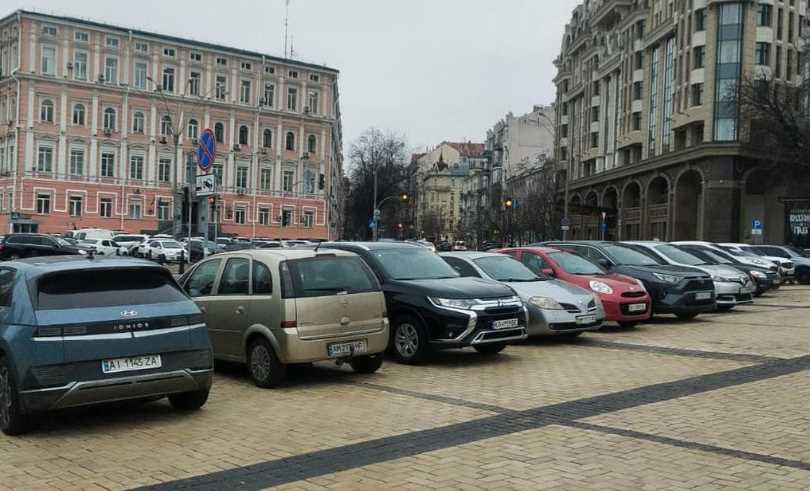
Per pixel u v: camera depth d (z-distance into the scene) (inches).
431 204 6368.1
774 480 212.5
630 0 2559.1
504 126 4458.7
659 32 2225.6
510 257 558.6
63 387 260.5
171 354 282.8
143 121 2864.2
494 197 3823.8
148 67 2866.6
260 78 3139.8
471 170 5944.9
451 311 408.8
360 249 463.8
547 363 427.8
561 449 245.4
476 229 3695.9
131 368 273.1
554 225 2787.9
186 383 286.7
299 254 369.4
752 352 456.1
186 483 213.8
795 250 1289.4
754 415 291.9
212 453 245.4
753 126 1791.3
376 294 381.4
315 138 3314.5
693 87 2003.0
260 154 3137.3
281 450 248.4
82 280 281.6
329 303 360.5
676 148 2126.0
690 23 2027.6
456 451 244.4
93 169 2751.0
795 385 351.9
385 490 205.9
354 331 367.9
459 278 454.3
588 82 2898.6
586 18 3063.5
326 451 246.7
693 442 253.0
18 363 260.7
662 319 653.3
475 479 214.8
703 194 1932.8
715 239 1883.6
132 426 284.0
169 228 2896.2
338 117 4507.9
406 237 3673.7
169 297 292.7
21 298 270.8
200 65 2987.2
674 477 215.8
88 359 264.7
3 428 271.7
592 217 2691.9
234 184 3070.9
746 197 2068.2
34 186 2635.3
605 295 556.7
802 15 2005.4
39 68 2632.9
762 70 1801.2
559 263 592.1
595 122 2854.3
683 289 608.4
